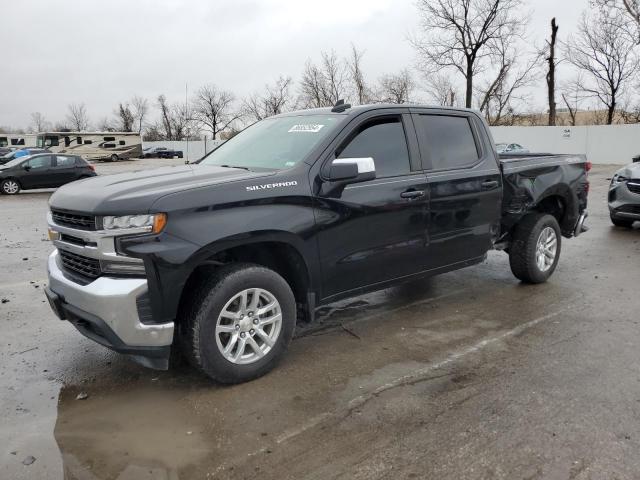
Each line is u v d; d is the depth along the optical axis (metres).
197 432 3.12
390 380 3.74
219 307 3.47
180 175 3.84
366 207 4.16
